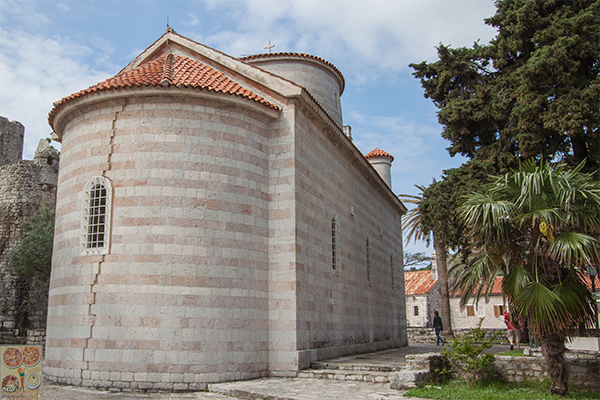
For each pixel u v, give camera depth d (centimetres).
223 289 1454
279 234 1600
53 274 1583
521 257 1243
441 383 1327
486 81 2744
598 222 1127
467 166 2708
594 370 1296
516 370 1362
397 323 2927
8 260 3462
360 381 1395
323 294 1791
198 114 1533
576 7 2461
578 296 1126
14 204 3628
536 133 2328
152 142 1492
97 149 1530
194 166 1495
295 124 1677
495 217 1157
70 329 1443
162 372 1348
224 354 1415
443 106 2831
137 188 1462
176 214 1449
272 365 1514
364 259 2388
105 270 1421
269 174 1655
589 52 2316
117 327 1379
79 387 1384
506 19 2548
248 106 1592
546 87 2342
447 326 3647
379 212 2792
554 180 1149
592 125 2225
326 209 1922
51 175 3825
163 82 1467
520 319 1177
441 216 2723
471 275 1270
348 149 2180
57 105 1616
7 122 4472
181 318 1388
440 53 2772
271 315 1550
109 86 1495
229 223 1507
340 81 2816
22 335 2906
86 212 1502
